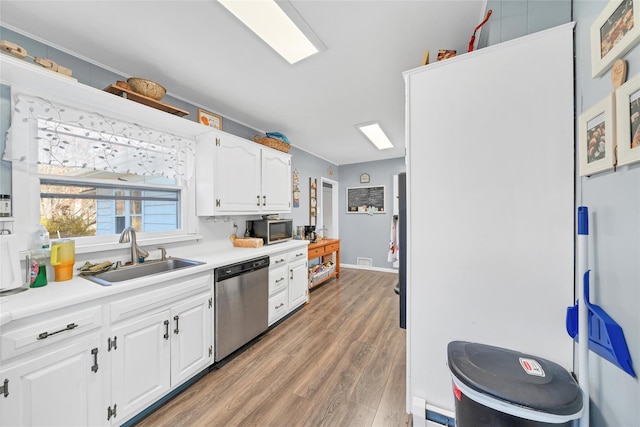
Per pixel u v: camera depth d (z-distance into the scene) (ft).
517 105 3.52
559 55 3.32
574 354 3.23
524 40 3.48
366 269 17.26
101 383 4.20
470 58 3.80
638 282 2.10
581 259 2.66
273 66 6.14
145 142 6.51
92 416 4.08
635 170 2.14
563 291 3.30
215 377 6.02
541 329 3.41
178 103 7.70
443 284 3.99
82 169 5.53
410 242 4.21
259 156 9.30
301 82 6.91
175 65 6.08
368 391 5.53
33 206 4.79
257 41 5.23
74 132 5.25
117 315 4.42
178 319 5.43
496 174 3.65
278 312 8.79
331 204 18.84
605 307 2.55
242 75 6.52
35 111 4.72
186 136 7.52
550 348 3.36
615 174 2.41
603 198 2.60
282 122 9.99
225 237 9.03
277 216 11.76
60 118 5.01
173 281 5.35
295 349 7.26
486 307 3.72
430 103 4.07
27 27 4.75
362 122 9.98
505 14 3.88
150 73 6.41
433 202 4.05
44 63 4.41
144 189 6.84
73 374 3.90
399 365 6.49
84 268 5.32
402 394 5.43
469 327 3.83
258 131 10.82
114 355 4.37
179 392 5.49
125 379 4.51
